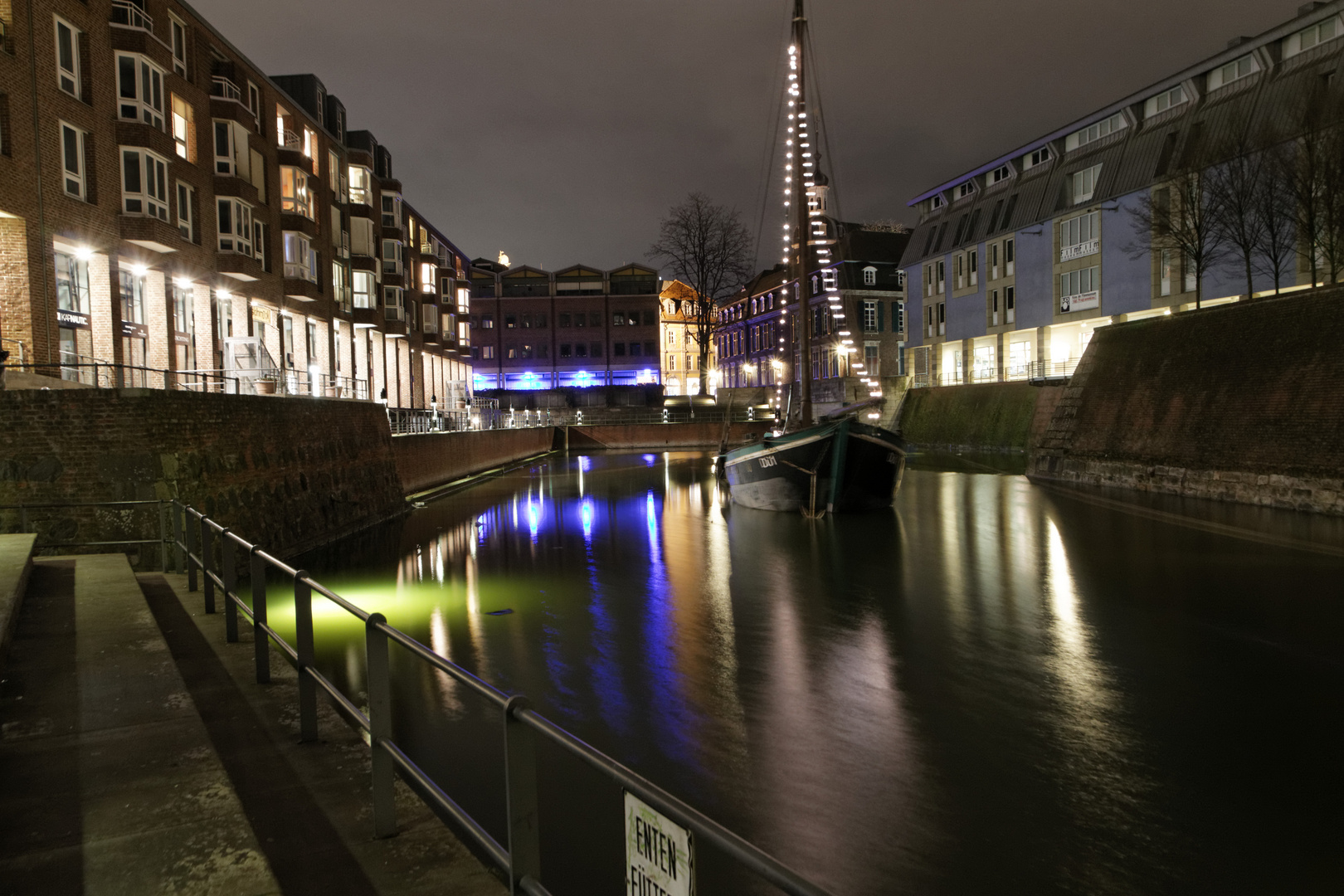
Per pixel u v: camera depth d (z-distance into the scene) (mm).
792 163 30203
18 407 15266
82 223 22594
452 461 43344
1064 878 6785
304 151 37875
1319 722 9953
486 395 76875
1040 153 55469
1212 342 31219
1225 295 41406
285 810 4934
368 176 44688
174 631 9305
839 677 11797
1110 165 47844
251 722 6480
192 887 3836
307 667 5902
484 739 9391
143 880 3900
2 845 4254
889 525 26516
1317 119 33719
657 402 79312
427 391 58562
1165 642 13242
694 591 17609
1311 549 20062
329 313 39562
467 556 22094
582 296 88500
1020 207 55625
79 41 23031
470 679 3230
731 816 7793
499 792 8039
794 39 29734
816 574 19266
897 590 17422
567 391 78438
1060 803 8016
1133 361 35562
